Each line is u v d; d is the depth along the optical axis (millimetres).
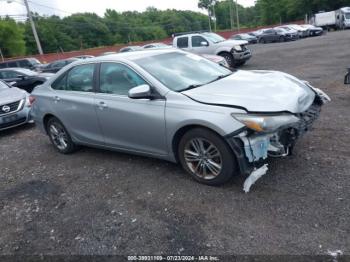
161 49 5000
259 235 2910
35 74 14648
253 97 3545
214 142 3535
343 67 10984
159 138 4016
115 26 100312
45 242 3256
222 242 2896
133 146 4422
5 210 3996
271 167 3998
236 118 3336
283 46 25516
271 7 81562
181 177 4121
